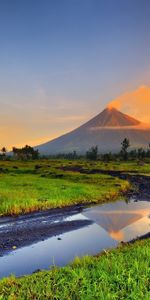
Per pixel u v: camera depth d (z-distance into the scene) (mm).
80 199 44625
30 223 31531
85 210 39062
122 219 34000
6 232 27812
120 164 153125
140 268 13086
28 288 11742
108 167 127375
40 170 97188
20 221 32312
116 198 49406
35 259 20172
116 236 26750
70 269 13938
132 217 35156
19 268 18406
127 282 11734
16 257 20594
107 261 14375
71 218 34281
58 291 11367
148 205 43594
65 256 20891
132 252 16438
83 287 11453
